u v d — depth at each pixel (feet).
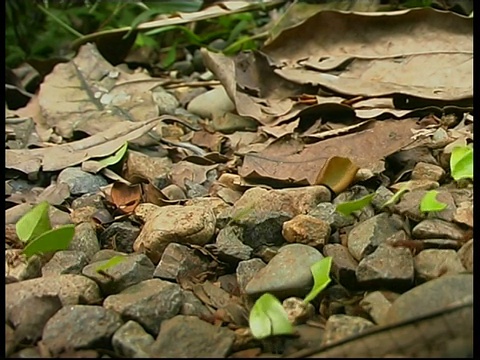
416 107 0.94
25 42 1.55
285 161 0.85
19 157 0.94
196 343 0.51
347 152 0.83
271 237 0.71
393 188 0.75
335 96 1.01
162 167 0.93
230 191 0.84
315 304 0.60
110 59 1.47
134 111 1.11
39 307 0.56
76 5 1.67
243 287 0.63
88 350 0.52
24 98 1.25
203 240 0.70
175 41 1.54
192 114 1.18
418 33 1.03
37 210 0.70
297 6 1.25
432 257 0.61
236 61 1.12
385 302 0.56
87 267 0.64
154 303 0.57
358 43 1.08
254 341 0.54
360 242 0.64
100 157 0.93
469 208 0.66
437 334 0.46
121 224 0.76
